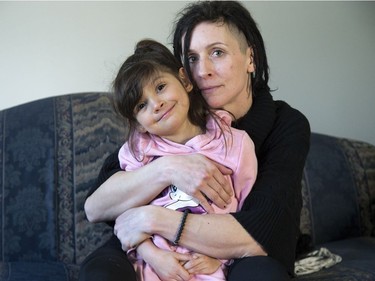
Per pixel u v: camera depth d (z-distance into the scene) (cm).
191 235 102
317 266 146
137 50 121
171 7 216
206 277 102
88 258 105
